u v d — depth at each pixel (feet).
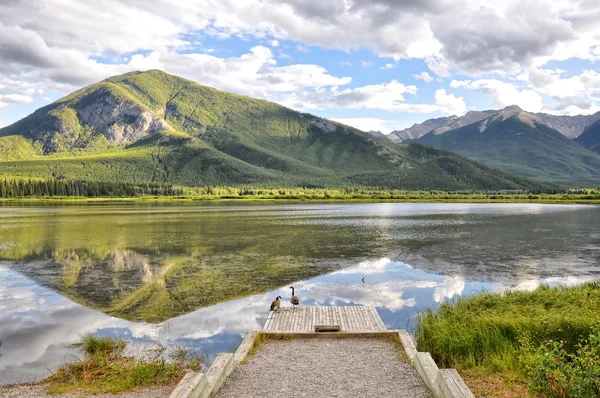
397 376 37.24
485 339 46.52
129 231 200.44
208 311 73.26
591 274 101.35
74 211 383.04
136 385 40.86
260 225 230.07
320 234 185.47
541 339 45.78
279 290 87.92
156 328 63.98
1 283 95.50
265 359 42.50
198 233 190.80
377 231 196.65
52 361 51.01
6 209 423.64
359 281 95.66
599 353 33.50
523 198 626.23
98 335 60.75
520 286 90.17
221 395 33.42
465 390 28.55
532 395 32.78
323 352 44.62
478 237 171.94
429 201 623.77
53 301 80.53
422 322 56.90
